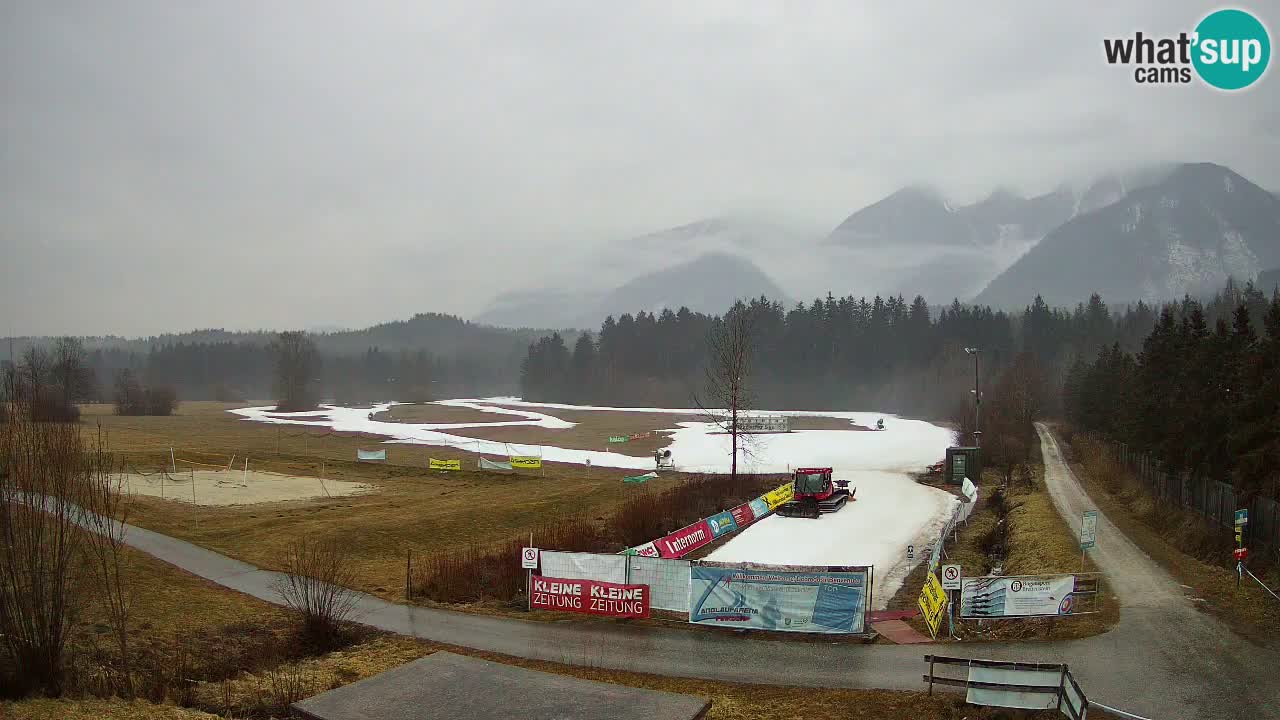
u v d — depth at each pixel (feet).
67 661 61.31
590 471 233.35
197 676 63.21
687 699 45.75
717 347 325.62
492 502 163.73
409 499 167.22
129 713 50.55
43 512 57.36
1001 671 52.90
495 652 70.38
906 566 111.24
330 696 45.78
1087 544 93.35
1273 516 92.99
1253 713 53.52
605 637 74.54
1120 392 216.74
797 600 74.95
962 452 204.95
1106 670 61.62
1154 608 78.48
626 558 80.79
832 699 57.72
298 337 634.43
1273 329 106.83
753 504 151.43
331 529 126.82
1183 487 137.18
